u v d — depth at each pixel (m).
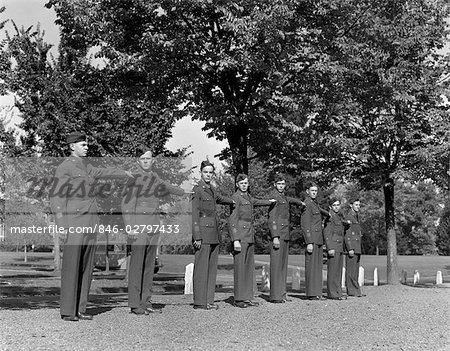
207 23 16.19
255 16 14.20
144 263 11.08
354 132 23.31
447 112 23.22
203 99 16.97
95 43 16.77
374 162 24.22
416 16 22.31
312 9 16.20
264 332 9.47
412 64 22.14
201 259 11.96
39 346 8.09
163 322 10.07
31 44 22.84
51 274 29.09
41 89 21.89
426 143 23.36
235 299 12.63
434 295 17.22
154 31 16.52
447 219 76.62
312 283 14.65
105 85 18.09
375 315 11.73
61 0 15.65
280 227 13.68
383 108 22.31
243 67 14.92
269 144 17.34
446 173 23.28
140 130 21.95
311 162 18.30
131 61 15.85
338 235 15.36
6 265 38.91
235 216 12.80
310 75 16.42
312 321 10.67
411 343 8.95
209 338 8.90
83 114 21.41
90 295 16.92
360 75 17.83
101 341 8.48
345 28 17.09
